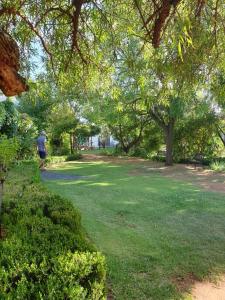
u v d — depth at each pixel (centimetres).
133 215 721
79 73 470
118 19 438
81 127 2595
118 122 1864
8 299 225
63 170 1605
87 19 434
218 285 424
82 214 715
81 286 261
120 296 383
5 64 272
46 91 468
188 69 421
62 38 443
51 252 297
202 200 875
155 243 551
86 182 1212
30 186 650
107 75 501
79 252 308
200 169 1672
